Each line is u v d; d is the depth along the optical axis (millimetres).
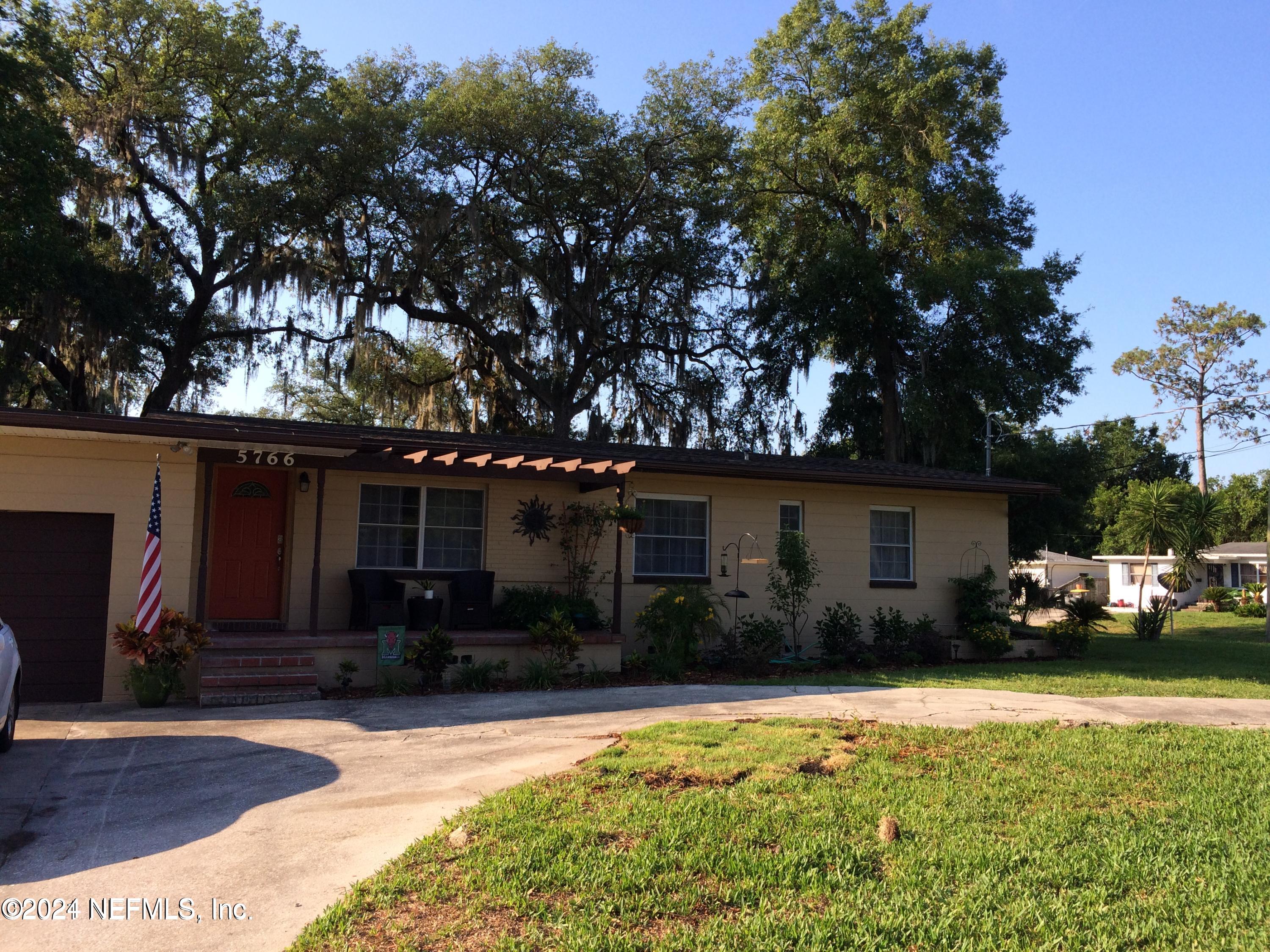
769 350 30516
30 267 21000
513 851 4844
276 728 8406
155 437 9961
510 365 29859
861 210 31047
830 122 29281
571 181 29953
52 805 5906
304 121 25688
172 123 26172
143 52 26094
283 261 24156
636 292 32219
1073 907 4301
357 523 12734
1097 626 17594
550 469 12805
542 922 4066
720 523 14969
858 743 7672
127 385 26797
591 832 5141
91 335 23031
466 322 29672
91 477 10172
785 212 32531
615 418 32312
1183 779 6645
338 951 3783
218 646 10344
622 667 13023
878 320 28031
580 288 30844
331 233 26562
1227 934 4039
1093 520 50625
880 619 15289
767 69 31281
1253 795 6270
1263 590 36094
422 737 8031
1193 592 41219
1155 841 5258
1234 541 53125
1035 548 26672
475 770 6805
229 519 12094
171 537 10352
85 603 10203
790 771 6590
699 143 30297
